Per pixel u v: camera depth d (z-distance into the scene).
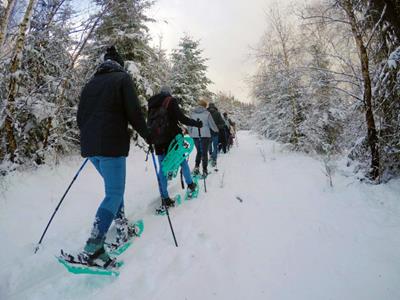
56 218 3.45
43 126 5.68
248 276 2.20
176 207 3.81
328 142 8.52
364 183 4.34
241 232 2.98
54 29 5.40
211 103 9.57
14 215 3.33
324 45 5.39
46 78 5.73
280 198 4.15
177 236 2.88
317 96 7.93
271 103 11.09
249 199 4.16
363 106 4.74
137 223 3.11
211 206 3.84
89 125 2.36
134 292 2.00
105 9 5.47
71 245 2.79
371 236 2.74
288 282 2.11
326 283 2.07
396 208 3.35
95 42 6.17
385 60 4.42
